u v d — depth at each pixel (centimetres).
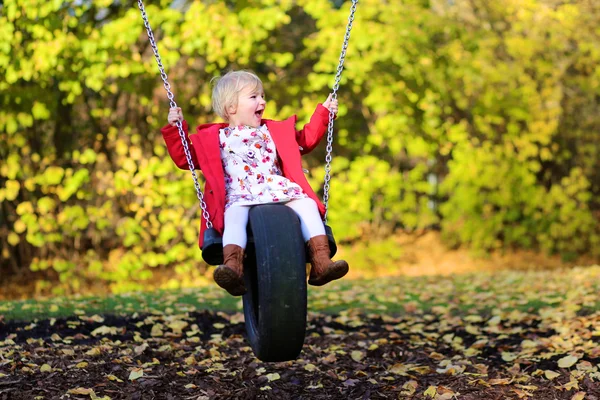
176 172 940
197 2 871
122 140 965
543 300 705
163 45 883
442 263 1118
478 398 461
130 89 910
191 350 561
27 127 975
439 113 1002
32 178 915
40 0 845
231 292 360
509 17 1095
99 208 990
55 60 846
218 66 973
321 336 618
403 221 1093
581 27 1093
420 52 960
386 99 958
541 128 1052
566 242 1110
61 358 514
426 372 516
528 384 484
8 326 600
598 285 752
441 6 1105
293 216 365
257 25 891
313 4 922
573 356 521
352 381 496
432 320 674
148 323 625
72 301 710
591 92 1096
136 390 462
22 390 451
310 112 938
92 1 895
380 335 624
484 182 1034
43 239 920
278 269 347
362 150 1091
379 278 914
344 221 986
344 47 418
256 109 408
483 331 629
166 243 977
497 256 1139
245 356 550
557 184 1161
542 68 1062
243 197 385
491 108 1023
